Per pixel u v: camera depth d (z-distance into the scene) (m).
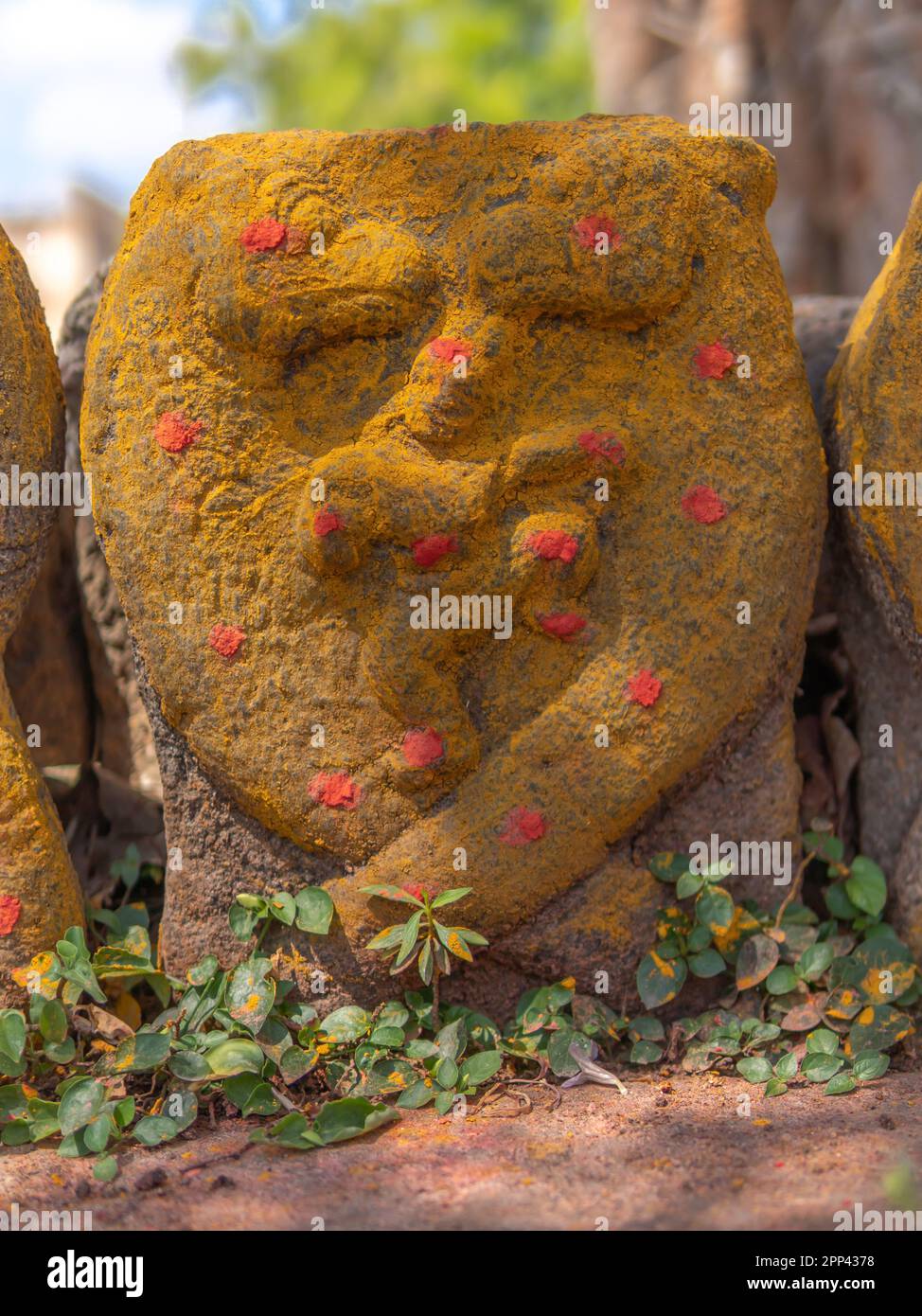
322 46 13.39
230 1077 2.42
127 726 3.37
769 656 2.69
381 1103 2.42
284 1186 2.15
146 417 2.63
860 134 5.79
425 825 2.59
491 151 2.68
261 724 2.61
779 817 2.77
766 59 5.91
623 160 2.63
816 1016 2.65
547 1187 2.11
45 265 11.55
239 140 2.70
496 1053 2.48
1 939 2.53
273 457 2.62
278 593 2.61
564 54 12.11
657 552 2.64
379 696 2.58
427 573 2.58
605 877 2.65
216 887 2.71
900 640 2.81
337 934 2.62
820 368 3.33
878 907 2.81
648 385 2.68
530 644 2.63
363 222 2.65
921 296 2.66
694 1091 2.51
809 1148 2.21
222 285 2.57
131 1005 2.68
